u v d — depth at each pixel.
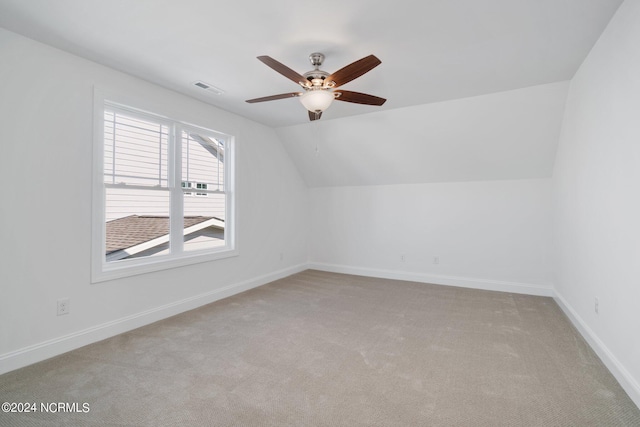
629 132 1.90
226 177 4.12
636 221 1.84
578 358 2.39
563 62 2.71
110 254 2.91
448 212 4.70
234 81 3.12
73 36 2.31
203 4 1.94
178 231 3.50
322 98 2.44
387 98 3.59
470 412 1.76
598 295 2.43
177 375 2.16
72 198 2.57
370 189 5.30
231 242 4.16
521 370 2.22
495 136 3.86
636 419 1.69
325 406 1.82
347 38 2.33
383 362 2.34
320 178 5.57
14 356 2.23
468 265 4.58
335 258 5.64
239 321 3.18
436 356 2.44
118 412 1.77
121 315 2.90
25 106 2.31
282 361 2.36
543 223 4.13
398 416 1.73
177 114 3.39
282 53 2.56
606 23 2.13
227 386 2.03
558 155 3.71
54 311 2.46
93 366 2.28
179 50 2.52
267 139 4.80
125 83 2.93
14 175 2.25
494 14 2.03
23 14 2.04
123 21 2.12
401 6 1.95
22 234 2.29
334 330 2.95
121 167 2.99
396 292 4.27
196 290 3.64
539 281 4.17
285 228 5.24
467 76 3.00
